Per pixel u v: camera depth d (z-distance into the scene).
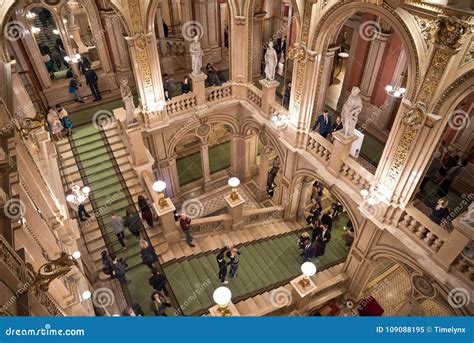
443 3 7.01
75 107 15.13
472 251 8.14
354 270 11.35
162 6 17.89
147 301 10.33
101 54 15.61
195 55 13.00
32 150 9.15
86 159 13.16
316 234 11.97
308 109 11.53
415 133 8.29
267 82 13.01
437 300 9.19
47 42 18.23
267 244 13.27
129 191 12.70
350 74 16.20
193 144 19.09
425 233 9.02
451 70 7.39
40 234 7.22
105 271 10.17
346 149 10.57
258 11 16.36
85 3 14.38
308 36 10.37
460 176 13.20
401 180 8.98
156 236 12.21
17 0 9.66
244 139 15.76
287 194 14.01
